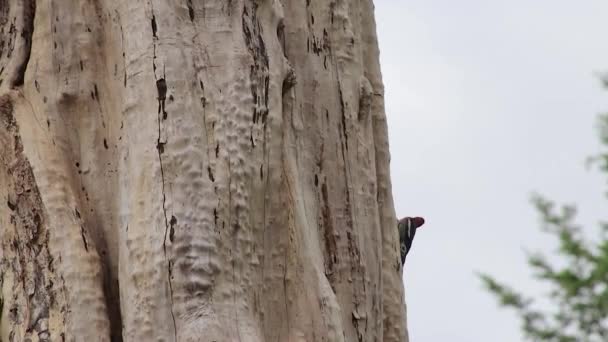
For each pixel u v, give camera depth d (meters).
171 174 31.06
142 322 30.55
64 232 32.25
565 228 64.69
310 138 35.25
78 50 33.72
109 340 31.64
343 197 35.38
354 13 37.44
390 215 37.88
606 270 63.50
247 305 31.11
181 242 30.56
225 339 30.25
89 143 33.38
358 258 35.22
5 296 32.47
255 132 31.94
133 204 31.27
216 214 31.00
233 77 31.92
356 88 36.28
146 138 31.41
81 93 33.56
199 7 32.34
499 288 64.12
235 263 31.08
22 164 32.84
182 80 31.64
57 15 33.88
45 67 33.69
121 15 32.84
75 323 31.53
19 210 32.62
